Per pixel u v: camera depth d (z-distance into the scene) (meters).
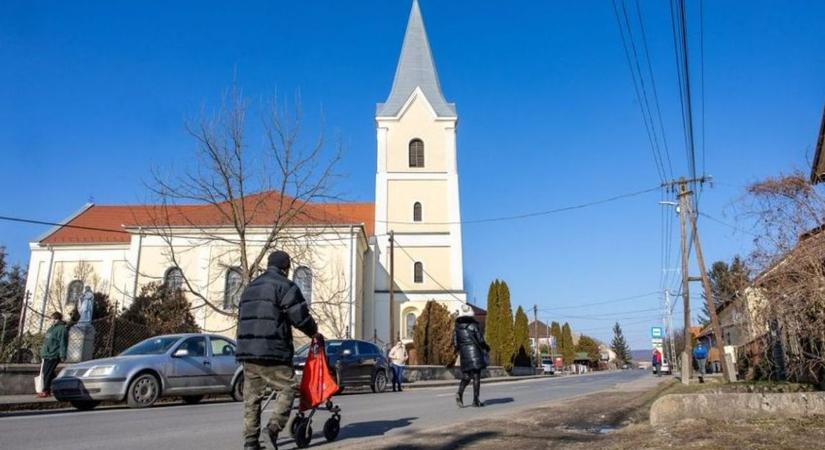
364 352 19.78
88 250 40.09
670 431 7.43
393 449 6.62
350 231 37.22
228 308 34.31
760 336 11.84
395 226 43.78
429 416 10.56
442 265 43.19
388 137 45.25
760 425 7.72
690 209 29.59
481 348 12.50
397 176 44.59
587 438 7.40
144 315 26.05
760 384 14.01
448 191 44.38
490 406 12.72
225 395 15.30
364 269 42.94
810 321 9.41
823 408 8.41
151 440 7.58
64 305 38.56
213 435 8.04
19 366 15.17
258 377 6.17
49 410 12.41
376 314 42.31
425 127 45.44
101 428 8.72
